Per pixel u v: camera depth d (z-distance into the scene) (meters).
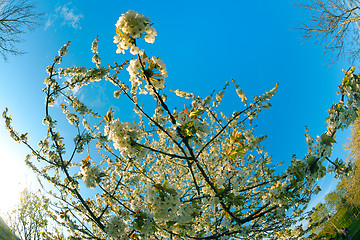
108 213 4.54
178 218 2.77
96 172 3.10
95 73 4.10
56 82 4.00
